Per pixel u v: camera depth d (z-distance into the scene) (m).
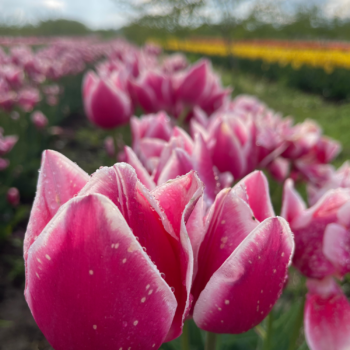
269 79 17.34
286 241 0.51
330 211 0.85
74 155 6.01
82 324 0.43
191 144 0.79
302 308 1.07
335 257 0.84
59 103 8.08
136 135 1.27
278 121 2.01
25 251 0.49
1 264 3.23
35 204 0.51
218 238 0.52
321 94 14.52
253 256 0.48
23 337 2.56
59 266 0.42
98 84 1.98
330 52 17.94
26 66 6.11
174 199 0.49
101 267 0.41
